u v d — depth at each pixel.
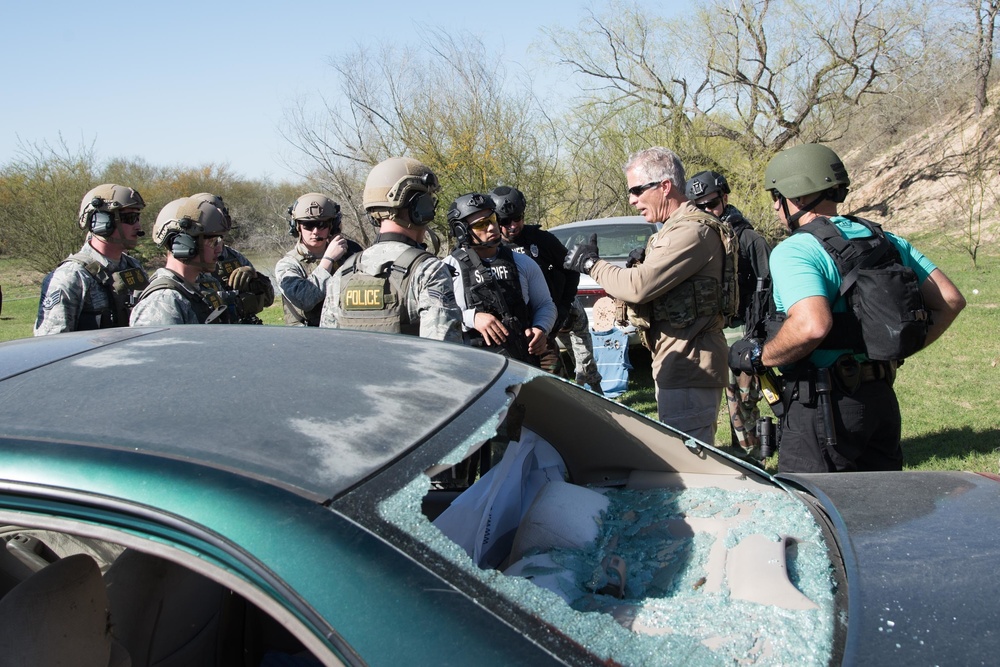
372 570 1.23
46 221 22.11
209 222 3.40
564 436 2.40
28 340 2.07
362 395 1.65
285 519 1.26
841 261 2.87
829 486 2.15
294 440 1.43
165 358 1.82
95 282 4.01
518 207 4.95
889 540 1.80
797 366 2.99
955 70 21.44
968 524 1.84
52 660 1.51
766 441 3.27
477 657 1.19
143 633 1.75
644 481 2.35
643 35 18.14
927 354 7.72
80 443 1.38
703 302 3.46
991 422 5.50
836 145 28.27
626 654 1.29
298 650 1.82
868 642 1.44
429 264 3.07
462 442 1.55
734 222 4.80
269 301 4.54
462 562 1.30
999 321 9.18
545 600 1.31
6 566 1.91
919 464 4.77
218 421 1.47
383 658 1.17
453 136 15.91
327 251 4.52
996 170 19.25
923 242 20.23
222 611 1.85
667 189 3.57
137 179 32.91
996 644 1.42
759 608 1.60
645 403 6.43
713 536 1.97
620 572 1.86
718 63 18.86
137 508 1.28
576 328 5.85
